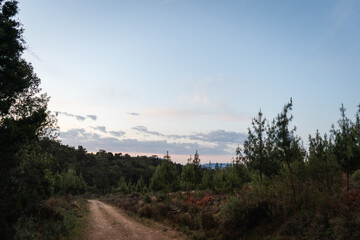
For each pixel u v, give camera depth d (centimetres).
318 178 1266
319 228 850
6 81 895
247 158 1582
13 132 787
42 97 1337
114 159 18162
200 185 3631
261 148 1530
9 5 955
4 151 759
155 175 4181
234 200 1279
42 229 1088
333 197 1069
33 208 1174
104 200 5494
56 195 3175
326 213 862
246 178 2747
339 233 778
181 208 1925
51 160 1341
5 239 732
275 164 1486
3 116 948
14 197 761
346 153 1113
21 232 909
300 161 1327
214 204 1934
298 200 1080
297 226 928
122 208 3042
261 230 1067
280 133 1195
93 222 1708
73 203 2480
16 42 942
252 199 1243
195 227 1443
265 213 1135
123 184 7512
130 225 1677
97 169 13300
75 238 1151
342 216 870
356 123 1220
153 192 4547
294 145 1196
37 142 1247
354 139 1152
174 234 1385
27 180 1081
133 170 14700
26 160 1144
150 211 2058
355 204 956
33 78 1277
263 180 1639
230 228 1189
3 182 776
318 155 1519
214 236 1210
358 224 786
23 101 1234
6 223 730
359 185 1274
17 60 966
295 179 1245
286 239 898
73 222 1434
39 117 990
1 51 894
